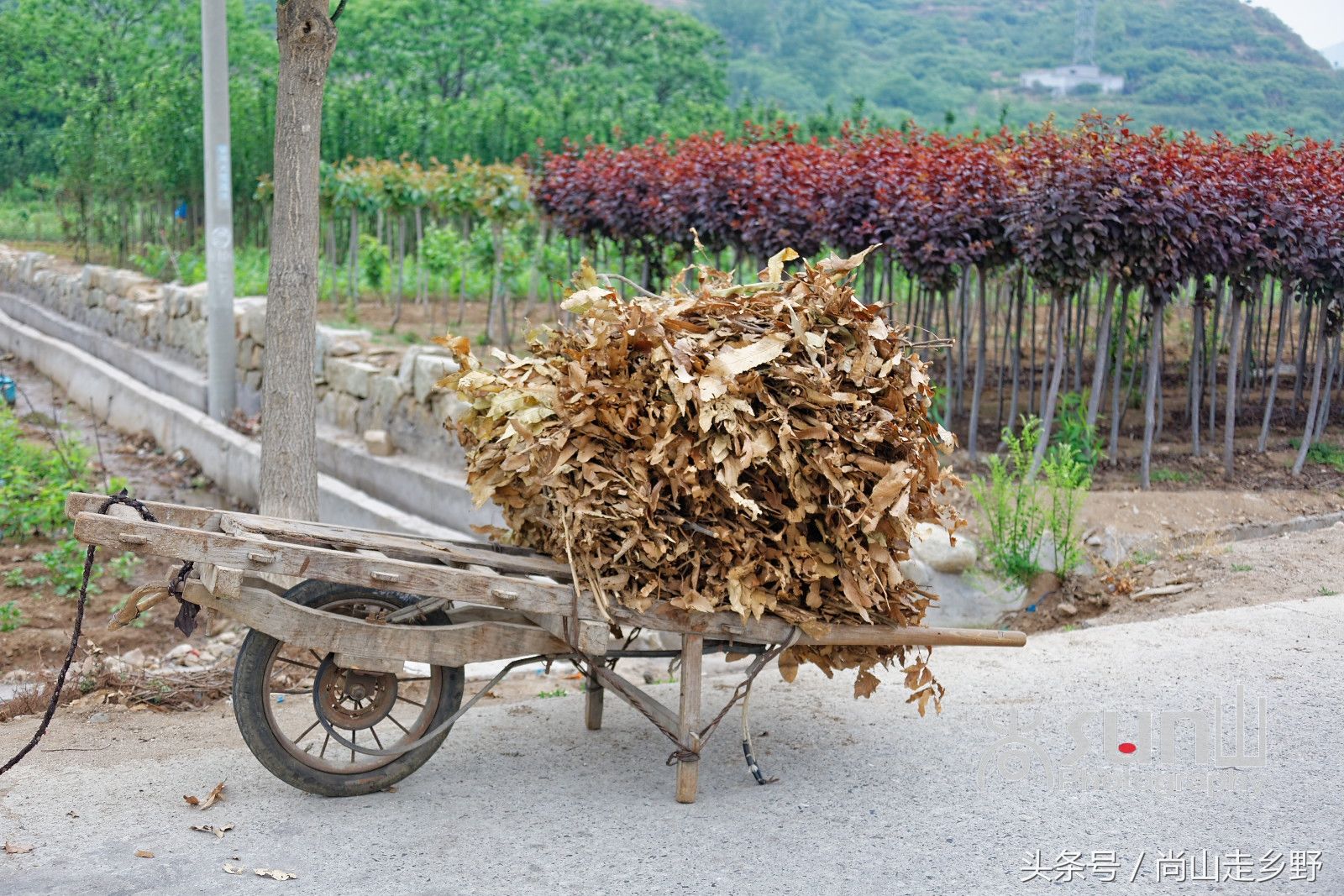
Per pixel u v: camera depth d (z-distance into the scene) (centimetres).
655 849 384
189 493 1123
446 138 2447
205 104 1167
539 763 466
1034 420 812
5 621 714
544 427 417
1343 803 414
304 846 383
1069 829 398
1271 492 852
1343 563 718
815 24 10438
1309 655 571
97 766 457
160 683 573
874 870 369
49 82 3797
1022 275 934
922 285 918
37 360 1739
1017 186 860
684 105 4716
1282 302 917
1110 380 1093
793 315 420
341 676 429
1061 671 572
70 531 870
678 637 688
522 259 1292
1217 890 353
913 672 462
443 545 440
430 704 434
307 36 587
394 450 1000
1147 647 599
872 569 424
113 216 2212
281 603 397
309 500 617
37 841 382
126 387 1389
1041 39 11619
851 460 416
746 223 947
